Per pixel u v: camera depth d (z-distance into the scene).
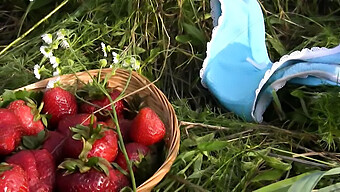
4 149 0.71
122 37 0.95
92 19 0.97
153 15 0.95
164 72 0.93
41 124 0.75
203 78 0.87
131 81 0.81
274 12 1.01
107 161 0.69
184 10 0.96
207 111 0.86
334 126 0.80
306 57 0.83
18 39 0.93
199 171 0.77
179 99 0.88
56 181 0.69
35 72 0.80
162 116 0.78
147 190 0.69
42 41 0.96
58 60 0.80
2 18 1.05
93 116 0.71
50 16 1.01
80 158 0.69
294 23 0.99
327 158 0.80
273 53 0.95
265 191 0.71
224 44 0.88
